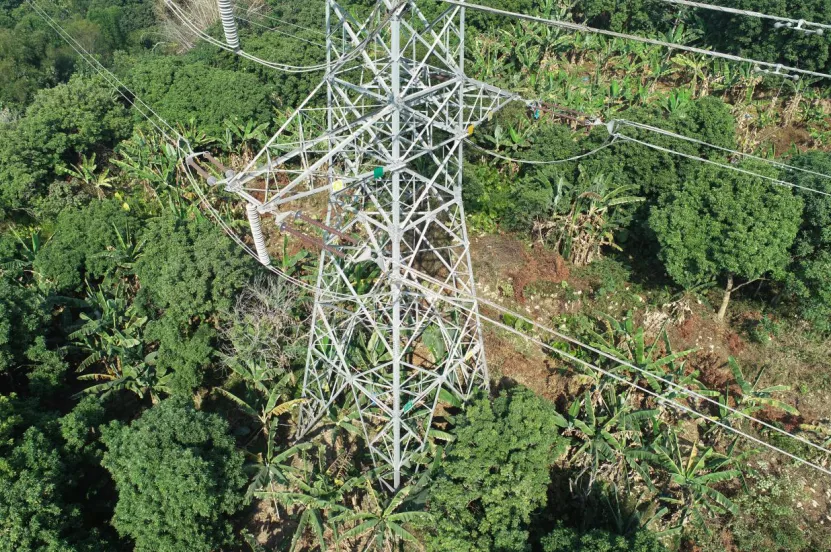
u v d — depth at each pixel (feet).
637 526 57.41
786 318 81.41
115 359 72.64
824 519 62.80
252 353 68.80
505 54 119.24
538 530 59.57
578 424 62.44
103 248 81.20
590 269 86.33
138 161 97.35
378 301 67.15
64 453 56.90
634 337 70.54
